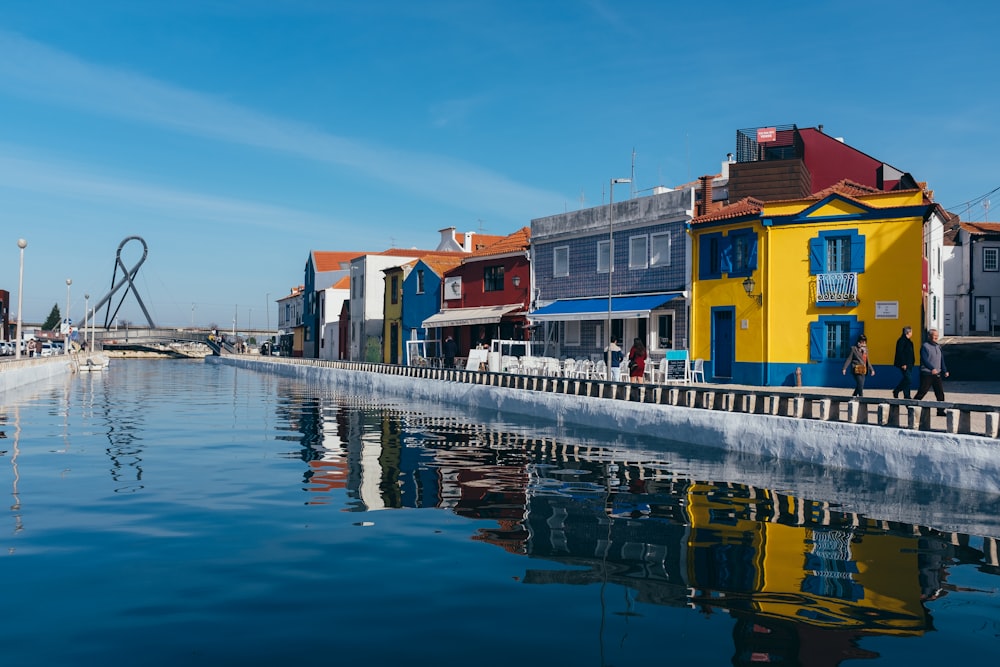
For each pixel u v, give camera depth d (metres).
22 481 12.61
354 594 6.64
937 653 5.41
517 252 40.78
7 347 77.44
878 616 6.17
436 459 15.52
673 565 7.62
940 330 36.81
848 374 25.91
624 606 6.35
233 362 85.69
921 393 16.14
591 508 10.55
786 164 30.91
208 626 5.84
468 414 26.47
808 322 26.78
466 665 5.11
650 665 5.14
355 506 10.64
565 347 36.16
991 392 21.39
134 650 5.36
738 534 9.02
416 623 5.92
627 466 14.62
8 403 31.08
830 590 6.86
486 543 8.49
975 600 6.62
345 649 5.39
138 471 13.75
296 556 7.90
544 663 5.16
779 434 15.64
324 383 50.06
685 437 18.22
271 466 14.43
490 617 6.06
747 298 28.06
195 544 8.40
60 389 41.09
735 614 6.19
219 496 11.35
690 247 30.50
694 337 30.28
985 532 9.27
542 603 6.42
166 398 34.78
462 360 39.12
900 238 25.25
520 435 20.00
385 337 57.97
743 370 28.19
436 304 49.38
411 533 8.98
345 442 18.39
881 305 25.47
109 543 8.42
